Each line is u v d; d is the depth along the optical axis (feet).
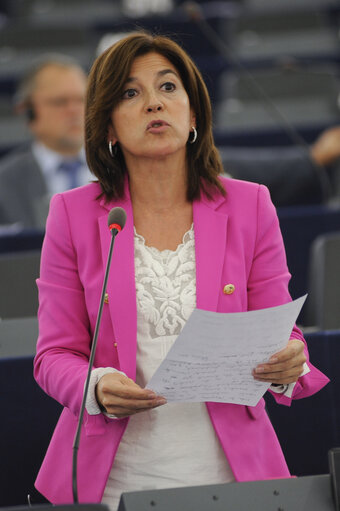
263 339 16.52
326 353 23.82
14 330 26.03
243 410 18.33
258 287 18.70
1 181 44.16
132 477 18.03
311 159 44.27
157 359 18.03
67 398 17.69
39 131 44.78
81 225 18.74
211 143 19.19
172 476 17.88
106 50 18.69
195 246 18.43
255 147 58.18
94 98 18.61
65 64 45.50
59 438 18.65
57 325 18.56
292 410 23.77
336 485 14.82
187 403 18.11
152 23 66.85
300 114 59.26
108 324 18.21
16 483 23.31
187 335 15.97
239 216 18.78
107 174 19.03
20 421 23.31
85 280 18.48
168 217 18.90
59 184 44.65
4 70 65.87
